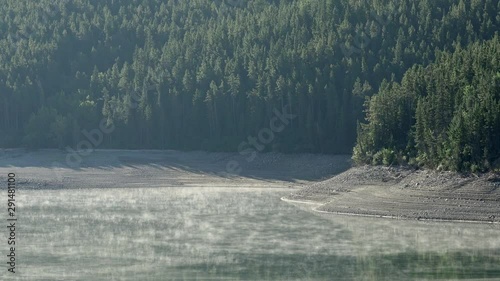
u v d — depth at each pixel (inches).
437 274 5211.6
